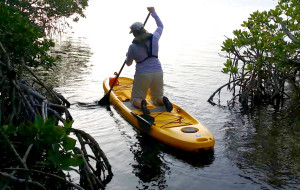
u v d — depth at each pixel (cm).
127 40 1647
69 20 2372
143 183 397
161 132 495
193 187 388
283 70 760
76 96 750
